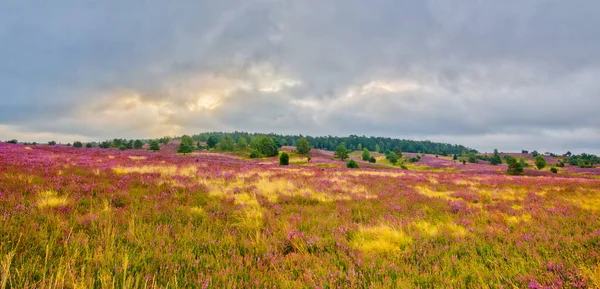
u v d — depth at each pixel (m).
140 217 6.06
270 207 8.88
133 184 10.57
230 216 7.25
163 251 4.51
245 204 8.57
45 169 12.41
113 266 3.69
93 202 7.22
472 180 22.62
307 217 7.64
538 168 76.50
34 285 2.96
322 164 74.94
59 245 4.16
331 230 6.40
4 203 6.14
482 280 3.81
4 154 18.62
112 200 7.70
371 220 7.60
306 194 11.35
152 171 15.12
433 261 4.71
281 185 13.48
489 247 5.37
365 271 4.20
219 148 138.62
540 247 5.20
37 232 4.49
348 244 5.41
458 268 4.39
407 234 6.18
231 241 5.21
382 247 5.26
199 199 9.02
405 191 13.96
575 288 3.55
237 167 24.78
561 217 8.10
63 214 5.71
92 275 3.39
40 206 6.00
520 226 6.97
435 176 26.39
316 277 3.93
